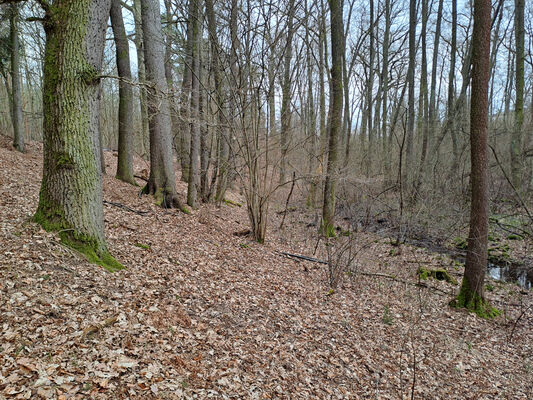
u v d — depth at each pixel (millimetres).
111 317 3967
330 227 12000
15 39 11922
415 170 16219
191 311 4961
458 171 15258
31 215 5641
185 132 15055
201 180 13469
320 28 12195
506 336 6215
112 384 3021
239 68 9203
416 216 11539
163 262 6305
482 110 6652
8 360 2896
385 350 5367
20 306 3578
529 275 9477
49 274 4273
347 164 13648
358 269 8961
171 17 12992
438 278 9023
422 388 4559
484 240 6980
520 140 14727
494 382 4891
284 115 10219
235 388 3643
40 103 23391
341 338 5496
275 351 4656
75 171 4934
